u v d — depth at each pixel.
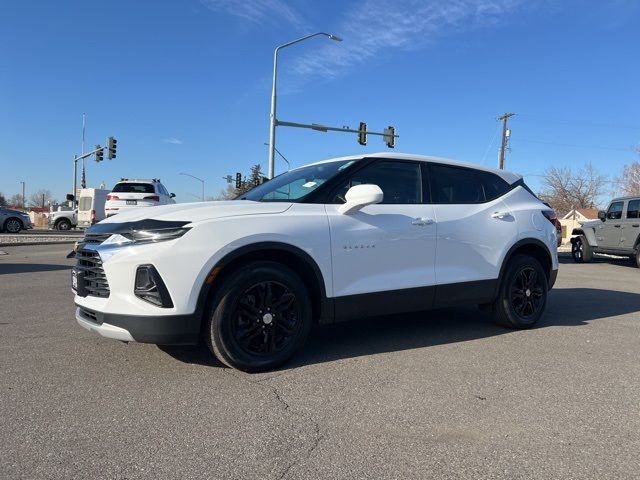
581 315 6.77
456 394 3.82
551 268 6.11
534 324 6.01
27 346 4.87
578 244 16.72
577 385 4.05
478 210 5.50
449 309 7.00
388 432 3.20
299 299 4.32
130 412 3.43
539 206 6.09
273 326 4.23
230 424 3.28
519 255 5.83
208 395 3.73
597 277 11.67
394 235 4.83
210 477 2.67
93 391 3.78
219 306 4.02
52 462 2.79
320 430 3.21
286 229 4.27
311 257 4.38
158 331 3.86
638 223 14.20
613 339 5.46
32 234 28.45
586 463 2.86
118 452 2.90
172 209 4.24
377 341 5.24
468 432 3.21
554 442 3.10
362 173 4.91
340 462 2.83
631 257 15.98
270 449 2.96
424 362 4.56
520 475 2.73
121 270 3.88
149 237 3.89
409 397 3.75
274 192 4.96
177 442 3.03
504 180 6.00
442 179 5.43
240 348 4.11
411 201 5.12
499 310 5.70
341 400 3.68
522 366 4.49
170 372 4.19
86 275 4.23
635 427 3.32
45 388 3.83
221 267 4.00
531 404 3.66
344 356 4.70
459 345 5.13
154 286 3.83
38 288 8.39
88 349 4.77
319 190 4.66
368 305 4.70
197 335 3.97
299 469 2.76
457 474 2.73
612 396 3.84
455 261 5.26
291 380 4.06
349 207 4.51
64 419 3.31
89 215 29.83
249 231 4.12
